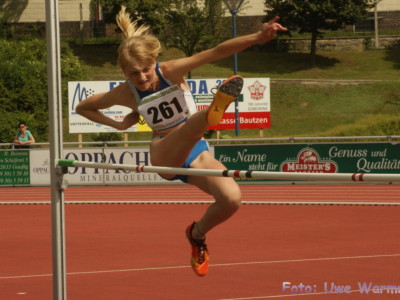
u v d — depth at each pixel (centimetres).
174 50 12838
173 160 938
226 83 787
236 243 2233
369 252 2033
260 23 13638
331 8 12638
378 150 4169
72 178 4509
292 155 4241
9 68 8106
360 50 13462
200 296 1478
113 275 1730
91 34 13450
